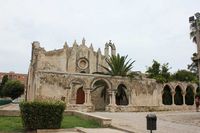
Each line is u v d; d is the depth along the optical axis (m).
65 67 46.31
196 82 42.19
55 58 45.84
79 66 47.91
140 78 37.16
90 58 49.03
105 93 38.12
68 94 31.86
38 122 12.84
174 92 39.75
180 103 41.25
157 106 36.84
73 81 33.06
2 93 88.06
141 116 23.91
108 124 14.71
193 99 41.44
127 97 36.88
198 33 27.19
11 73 133.00
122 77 35.56
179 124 17.08
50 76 31.44
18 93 85.62
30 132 12.60
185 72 45.81
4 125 13.82
